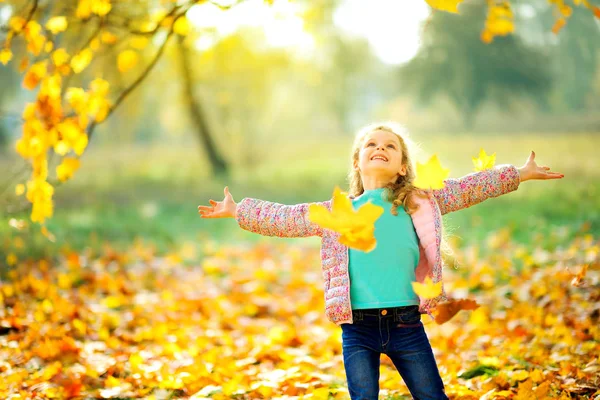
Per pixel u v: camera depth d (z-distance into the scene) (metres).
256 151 34.97
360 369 3.19
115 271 9.27
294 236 3.50
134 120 26.12
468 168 24.53
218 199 19.84
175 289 8.52
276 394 4.27
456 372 4.61
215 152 27.66
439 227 3.36
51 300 6.44
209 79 25.89
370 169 3.53
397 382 4.36
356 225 2.69
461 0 3.46
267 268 10.26
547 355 4.81
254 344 5.80
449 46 51.06
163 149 45.78
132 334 6.02
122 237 12.57
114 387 4.29
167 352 5.24
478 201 3.51
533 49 52.62
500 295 7.07
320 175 25.88
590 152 26.14
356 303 3.27
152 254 11.20
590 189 14.60
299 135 59.62
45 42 4.43
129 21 4.86
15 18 4.35
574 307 5.96
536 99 53.78
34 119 4.34
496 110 57.16
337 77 51.78
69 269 8.67
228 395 4.18
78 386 4.20
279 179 24.80
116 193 21.41
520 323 5.81
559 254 8.59
